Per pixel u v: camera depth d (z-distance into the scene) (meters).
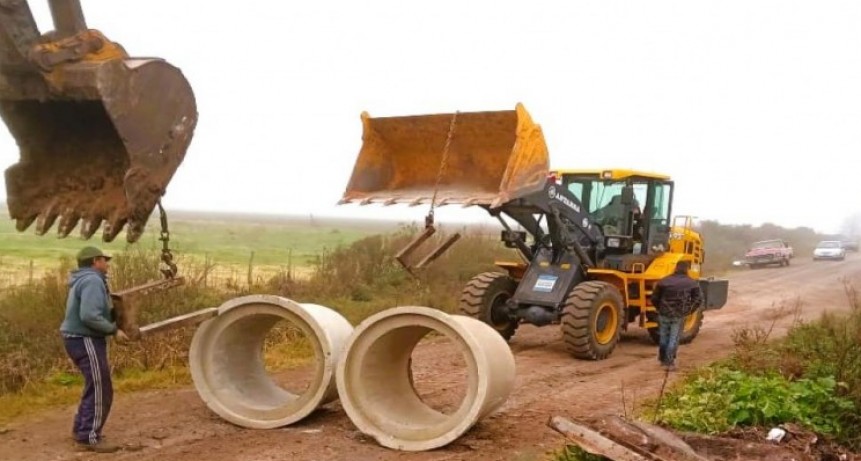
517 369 11.16
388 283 18.31
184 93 5.28
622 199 13.55
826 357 9.22
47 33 5.04
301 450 7.19
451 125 10.05
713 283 14.80
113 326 7.00
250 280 15.97
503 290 13.17
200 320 7.83
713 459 6.33
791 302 21.56
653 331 13.91
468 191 10.15
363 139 10.59
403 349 8.29
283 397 8.80
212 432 7.73
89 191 5.50
